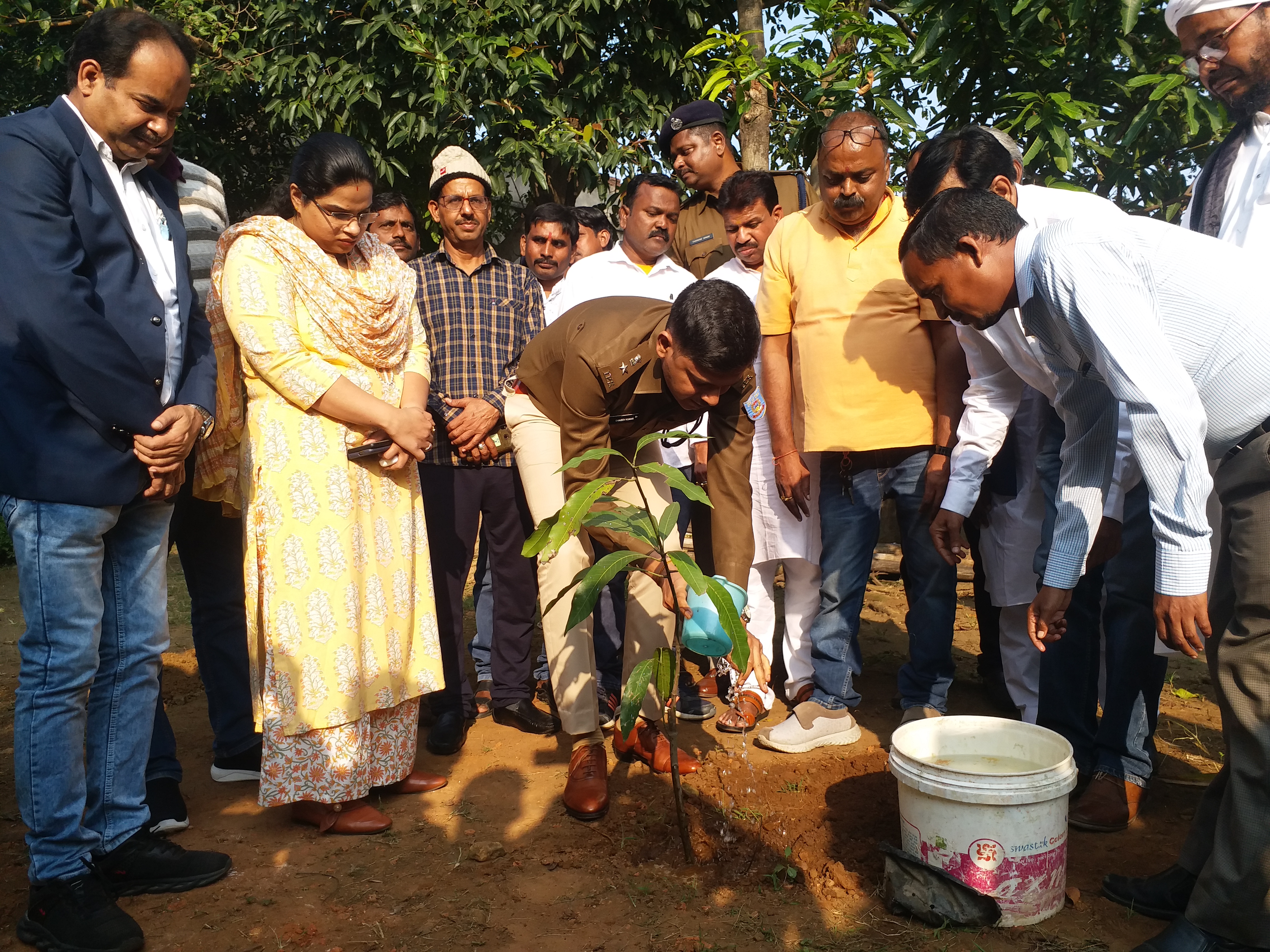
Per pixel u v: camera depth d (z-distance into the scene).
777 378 3.75
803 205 4.66
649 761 3.49
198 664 3.50
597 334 3.04
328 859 2.93
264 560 3.02
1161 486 2.16
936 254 2.40
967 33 4.57
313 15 7.73
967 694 4.26
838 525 3.62
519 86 7.39
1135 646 3.01
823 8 5.12
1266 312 2.25
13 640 5.44
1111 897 2.64
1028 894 2.51
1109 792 3.06
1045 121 4.27
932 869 2.51
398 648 3.21
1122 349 2.14
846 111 4.52
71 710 2.53
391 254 3.38
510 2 7.44
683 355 2.79
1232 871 2.22
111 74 2.47
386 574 3.19
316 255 3.06
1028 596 3.60
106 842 2.73
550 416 3.45
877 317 3.49
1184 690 4.23
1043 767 2.73
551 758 3.65
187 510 3.33
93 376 2.44
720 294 2.79
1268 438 2.24
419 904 2.67
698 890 2.72
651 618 3.31
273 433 3.01
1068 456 2.67
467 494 3.79
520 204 9.24
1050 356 2.68
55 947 2.47
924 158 3.15
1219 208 3.05
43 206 2.40
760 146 5.60
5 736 3.99
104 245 2.55
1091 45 4.52
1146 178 4.86
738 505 3.36
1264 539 2.23
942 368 3.50
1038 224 3.06
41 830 2.50
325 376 3.00
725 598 2.54
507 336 3.97
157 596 2.79
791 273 3.67
